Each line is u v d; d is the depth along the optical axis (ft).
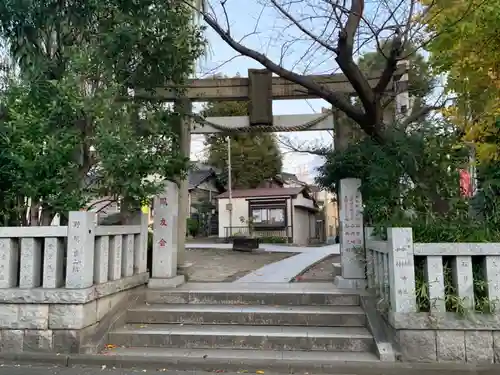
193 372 15.56
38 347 16.72
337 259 38.91
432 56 23.75
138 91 23.68
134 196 20.54
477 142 22.34
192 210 95.71
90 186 20.99
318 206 116.06
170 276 22.81
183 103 25.71
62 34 22.68
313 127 26.50
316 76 25.71
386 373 14.88
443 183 19.93
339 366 15.21
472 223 17.33
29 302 16.83
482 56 20.99
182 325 19.08
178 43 22.41
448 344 15.08
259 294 20.72
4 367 16.02
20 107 19.65
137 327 18.83
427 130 20.51
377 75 24.75
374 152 20.75
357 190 22.27
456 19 18.93
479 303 15.34
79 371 15.62
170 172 22.90
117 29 20.63
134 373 15.46
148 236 25.11
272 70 21.49
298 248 56.29
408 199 19.86
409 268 15.52
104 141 18.76
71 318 16.69
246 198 88.74
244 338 17.37
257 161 100.53
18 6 21.26
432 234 16.37
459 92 22.68
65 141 18.97
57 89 19.71
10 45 22.13
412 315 15.21
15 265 17.67
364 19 20.25
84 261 17.04
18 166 18.57
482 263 15.67
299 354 16.48
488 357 14.89
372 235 20.21
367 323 18.11
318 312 18.85
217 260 37.55
